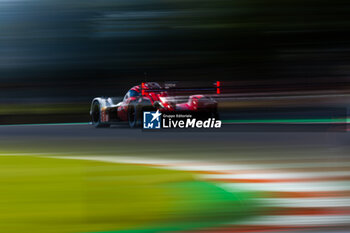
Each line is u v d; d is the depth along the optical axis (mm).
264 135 23000
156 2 41281
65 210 8555
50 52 47688
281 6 37875
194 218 8023
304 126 27672
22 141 21953
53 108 47562
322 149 17484
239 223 7711
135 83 46344
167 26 41094
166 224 7668
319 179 11547
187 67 42969
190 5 39500
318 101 37812
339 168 13180
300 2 37031
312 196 9672
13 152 17641
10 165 14141
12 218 7984
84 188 10562
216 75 42250
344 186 10680
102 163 14562
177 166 13844
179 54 43156
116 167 13695
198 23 39750
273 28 38594
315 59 38812
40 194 9930
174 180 11547
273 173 12453
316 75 39188
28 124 37406
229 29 39312
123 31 43719
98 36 44938
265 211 8477
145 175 12273
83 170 13125
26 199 9445
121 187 10703
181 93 26172
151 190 10344
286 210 8555
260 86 41062
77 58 47062
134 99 26797
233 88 41094
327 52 38312
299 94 39531
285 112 36000
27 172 12781
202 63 42469
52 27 46375
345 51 37844
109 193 10039
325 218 8000
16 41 47062
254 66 40875
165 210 8562
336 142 19703
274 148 17953
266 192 10094
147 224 7660
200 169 13242
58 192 10141
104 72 47562
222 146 18844
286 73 40031
